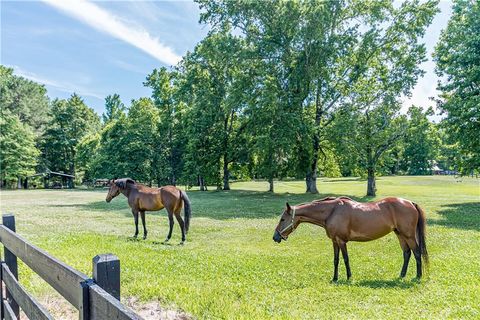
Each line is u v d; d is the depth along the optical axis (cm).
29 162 5622
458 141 2062
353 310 546
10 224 391
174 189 1180
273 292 636
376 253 984
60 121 6456
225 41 3075
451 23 2170
